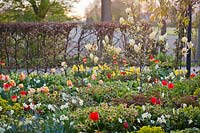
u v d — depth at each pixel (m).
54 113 6.01
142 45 8.94
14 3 16.19
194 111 5.67
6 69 12.04
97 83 9.07
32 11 16.36
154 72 9.66
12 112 5.76
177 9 6.89
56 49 11.93
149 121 5.51
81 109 6.02
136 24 8.67
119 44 12.30
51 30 11.76
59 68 12.08
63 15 16.75
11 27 11.83
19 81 8.83
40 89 7.14
